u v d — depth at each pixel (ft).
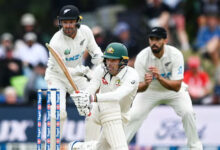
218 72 120.16
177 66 80.84
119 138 68.18
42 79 117.39
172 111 102.27
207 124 102.53
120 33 119.85
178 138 101.81
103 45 115.65
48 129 65.77
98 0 140.26
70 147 73.77
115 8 136.36
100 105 68.59
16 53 122.42
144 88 79.92
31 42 121.49
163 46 80.38
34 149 101.60
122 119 72.33
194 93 114.62
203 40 125.49
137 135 102.01
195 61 115.24
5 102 114.83
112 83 69.41
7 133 102.01
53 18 136.36
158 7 125.90
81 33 75.51
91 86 70.13
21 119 102.27
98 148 71.20
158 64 81.61
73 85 68.23
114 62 67.82
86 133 76.48
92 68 110.42
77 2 137.80
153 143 101.96
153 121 102.22
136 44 120.67
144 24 126.11
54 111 74.84
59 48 74.38
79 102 66.49
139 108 84.23
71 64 76.54
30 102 111.65
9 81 120.78
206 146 102.37
